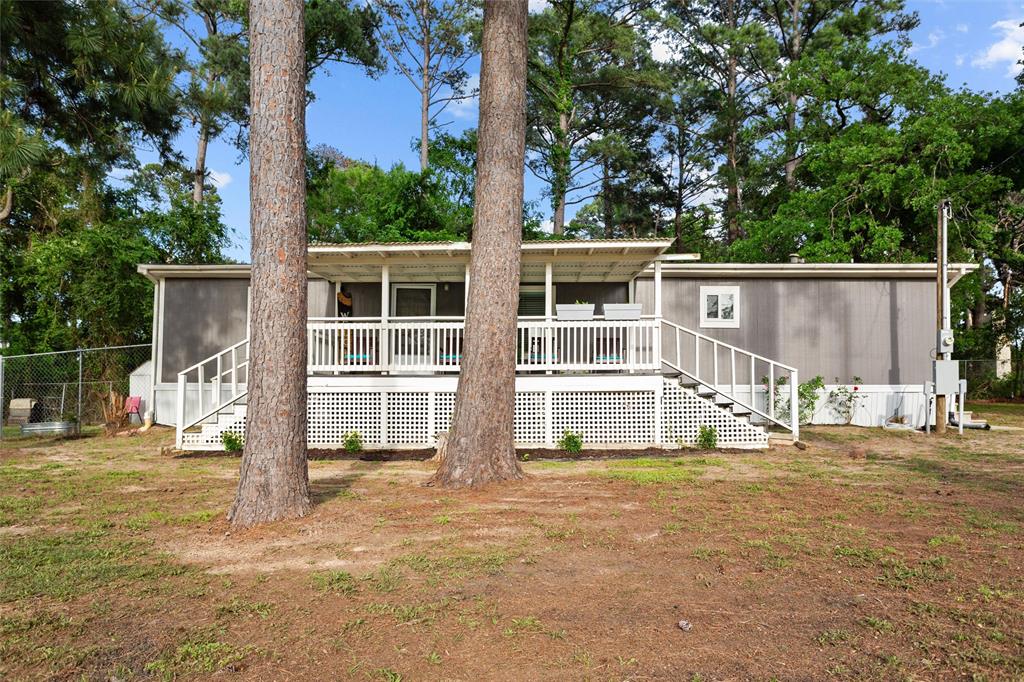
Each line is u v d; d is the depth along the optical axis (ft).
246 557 15.81
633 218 122.21
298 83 20.17
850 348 48.88
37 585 13.71
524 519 19.33
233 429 37.50
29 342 63.52
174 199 75.82
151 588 13.53
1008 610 12.01
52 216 67.67
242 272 49.16
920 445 38.42
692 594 12.96
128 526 18.99
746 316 48.80
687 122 112.27
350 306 48.62
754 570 14.47
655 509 20.66
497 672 9.72
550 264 39.11
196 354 50.01
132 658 10.29
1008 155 64.90
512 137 25.70
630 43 89.40
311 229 86.58
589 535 17.43
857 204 66.08
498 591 13.19
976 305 91.71
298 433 19.97
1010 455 34.04
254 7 19.84
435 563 14.99
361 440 38.09
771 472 28.53
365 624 11.57
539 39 86.33
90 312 60.85
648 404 37.96
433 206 74.23
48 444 40.73
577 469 29.60
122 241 63.57
